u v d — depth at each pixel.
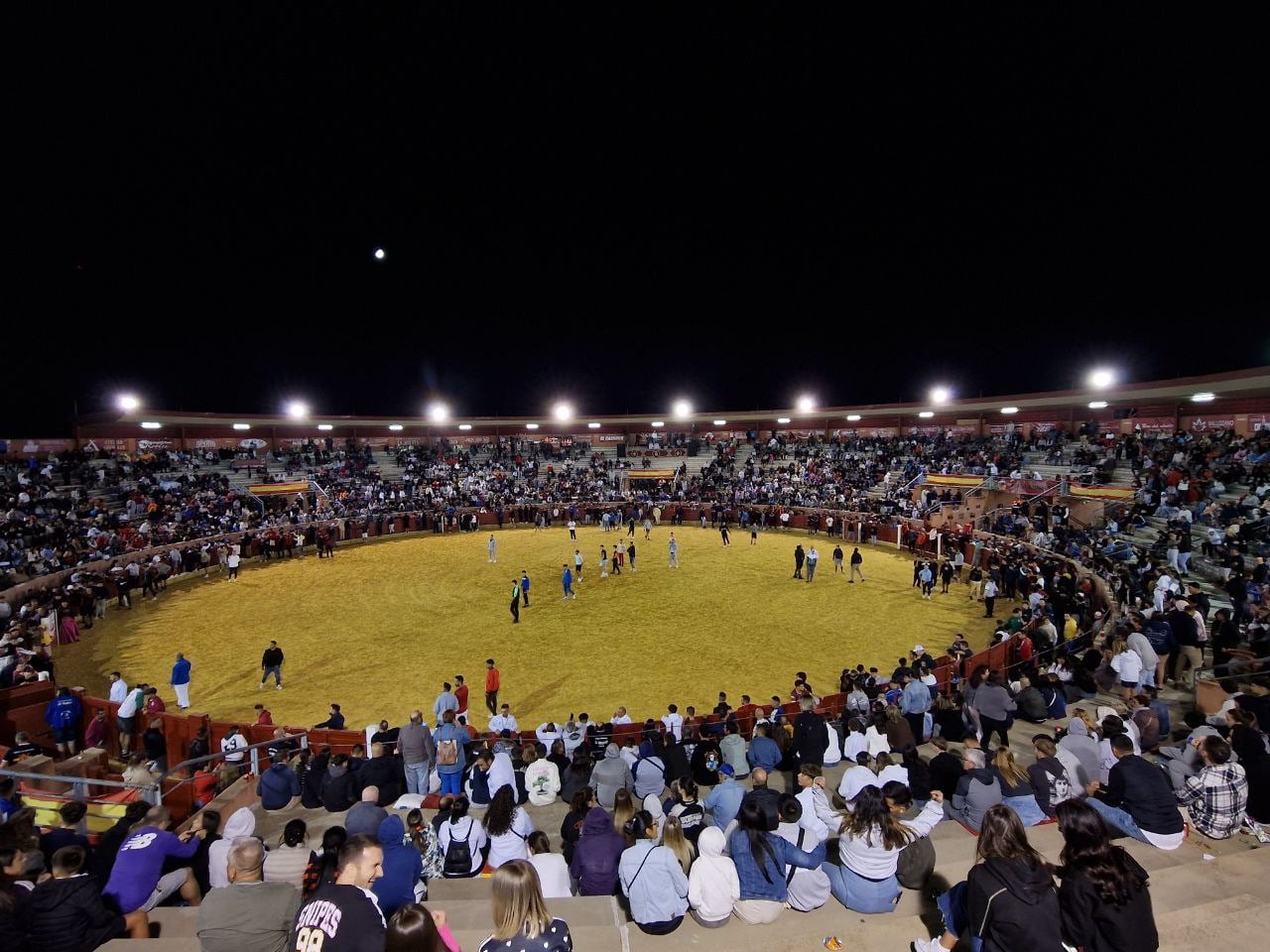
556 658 19.91
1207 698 12.10
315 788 10.64
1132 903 4.05
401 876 5.97
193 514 38.19
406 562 35.59
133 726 14.92
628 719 13.48
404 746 11.20
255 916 4.46
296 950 3.89
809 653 20.28
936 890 6.22
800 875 5.98
